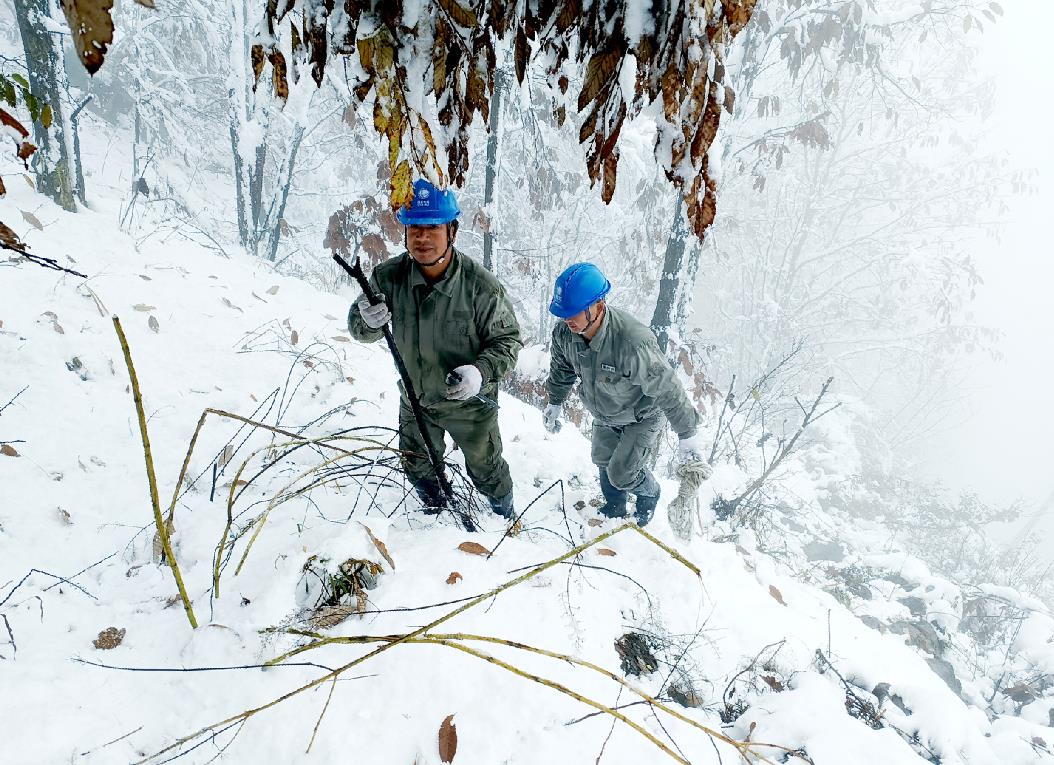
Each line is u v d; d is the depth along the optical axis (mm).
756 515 5047
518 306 9750
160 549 2143
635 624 2334
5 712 1411
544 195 8102
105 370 3410
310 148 10969
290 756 1442
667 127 1155
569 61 1418
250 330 4512
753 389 6008
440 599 1952
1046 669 4664
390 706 1585
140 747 1438
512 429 4387
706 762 1718
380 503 2783
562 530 3066
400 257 2332
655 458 3096
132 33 9250
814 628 2828
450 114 1369
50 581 1958
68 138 5172
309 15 1215
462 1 1223
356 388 4141
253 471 2898
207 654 1673
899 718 2461
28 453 2611
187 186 11352
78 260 4426
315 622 1789
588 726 1667
